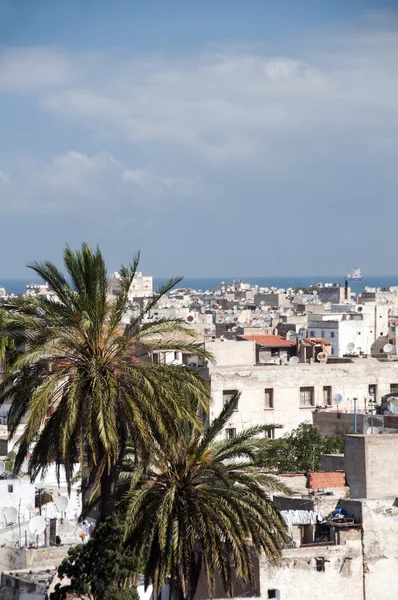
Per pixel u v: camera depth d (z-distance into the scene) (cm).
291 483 10931
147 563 9012
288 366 18100
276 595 9669
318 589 9812
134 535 8950
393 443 10912
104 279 8994
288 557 9731
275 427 9731
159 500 8981
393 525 10175
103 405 8550
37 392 8556
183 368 9062
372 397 18675
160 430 8719
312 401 18225
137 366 8888
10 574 10312
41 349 8681
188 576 9069
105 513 8950
